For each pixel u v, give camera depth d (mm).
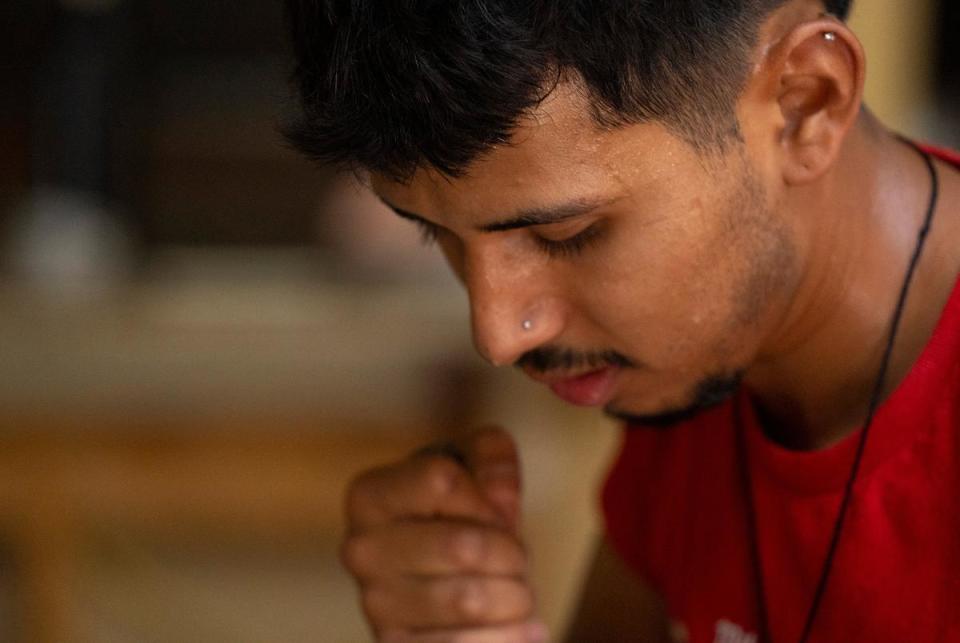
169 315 3078
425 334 2930
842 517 1225
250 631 3387
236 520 2924
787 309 1221
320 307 3121
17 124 4168
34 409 2830
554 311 1169
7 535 3090
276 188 4367
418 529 1430
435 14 1022
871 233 1229
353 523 1488
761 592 1349
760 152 1147
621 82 1051
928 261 1226
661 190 1102
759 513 1335
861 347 1244
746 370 1237
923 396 1185
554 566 2980
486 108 1024
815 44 1130
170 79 4375
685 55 1077
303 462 2896
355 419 2885
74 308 3111
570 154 1063
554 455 2957
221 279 3393
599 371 1222
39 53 4137
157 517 2926
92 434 2857
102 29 3539
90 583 3281
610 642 1673
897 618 1197
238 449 2885
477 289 1149
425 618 1424
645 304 1147
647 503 1549
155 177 4277
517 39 1016
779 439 1353
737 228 1149
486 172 1069
